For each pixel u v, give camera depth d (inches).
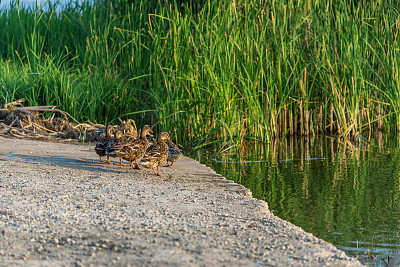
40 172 387.9
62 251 211.6
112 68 785.6
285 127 715.4
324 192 392.8
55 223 252.2
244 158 548.7
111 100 731.4
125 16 812.0
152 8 818.8
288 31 725.3
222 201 311.1
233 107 621.6
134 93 732.0
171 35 643.5
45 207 282.4
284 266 200.5
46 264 196.4
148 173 407.8
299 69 726.5
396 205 354.6
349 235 288.5
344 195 383.6
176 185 357.4
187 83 639.8
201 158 547.8
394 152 588.1
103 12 911.0
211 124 635.5
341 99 729.0
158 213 276.4
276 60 689.6
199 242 227.0
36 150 508.4
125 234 236.2
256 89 691.4
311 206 350.9
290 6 716.0
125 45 752.3
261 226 257.8
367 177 449.4
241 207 297.0
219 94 619.2
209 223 259.6
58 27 936.9
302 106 745.0
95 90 726.5
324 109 757.3
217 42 623.2
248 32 671.1
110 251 212.5
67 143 600.4
